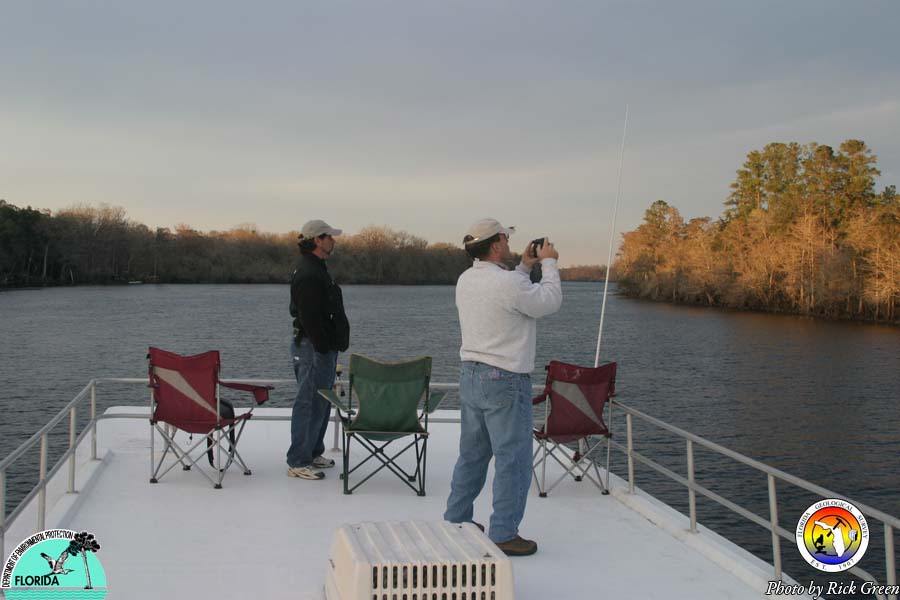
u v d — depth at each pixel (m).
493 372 4.03
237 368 31.44
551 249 4.16
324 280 5.66
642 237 121.00
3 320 58.00
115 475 5.89
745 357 39.59
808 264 74.44
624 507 5.36
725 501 4.30
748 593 3.85
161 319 59.97
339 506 5.18
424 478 5.66
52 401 22.94
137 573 3.98
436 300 102.12
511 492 4.17
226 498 5.32
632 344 46.25
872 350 43.00
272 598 3.69
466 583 3.12
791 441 20.28
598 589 3.87
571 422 5.60
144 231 161.12
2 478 3.86
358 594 3.04
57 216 142.88
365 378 5.33
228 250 166.38
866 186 77.44
